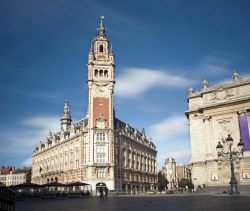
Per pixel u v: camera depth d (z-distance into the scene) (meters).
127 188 112.62
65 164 122.06
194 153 75.19
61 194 82.50
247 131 68.06
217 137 71.81
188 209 23.42
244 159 66.56
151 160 147.12
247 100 69.12
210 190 63.88
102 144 103.06
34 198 74.06
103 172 101.19
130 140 122.94
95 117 104.25
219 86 73.94
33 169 160.88
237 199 32.81
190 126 77.50
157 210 23.77
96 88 106.50
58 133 141.75
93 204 38.19
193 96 78.62
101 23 115.31
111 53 110.00
